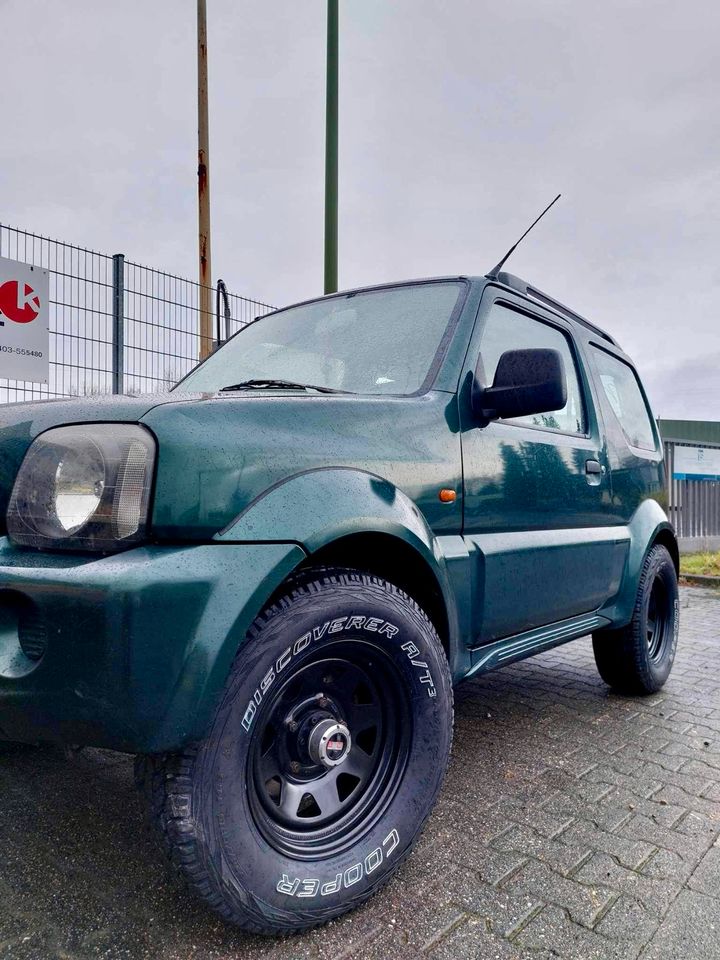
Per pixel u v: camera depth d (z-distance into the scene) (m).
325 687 1.78
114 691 1.34
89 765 2.57
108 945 1.57
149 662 1.35
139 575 1.36
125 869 1.88
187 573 1.41
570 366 3.19
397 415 2.04
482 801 2.40
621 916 1.75
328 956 1.56
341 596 1.67
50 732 1.43
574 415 3.13
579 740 3.02
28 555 1.50
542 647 2.71
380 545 1.88
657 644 3.86
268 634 1.54
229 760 1.47
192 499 1.47
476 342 2.44
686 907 1.79
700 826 2.25
